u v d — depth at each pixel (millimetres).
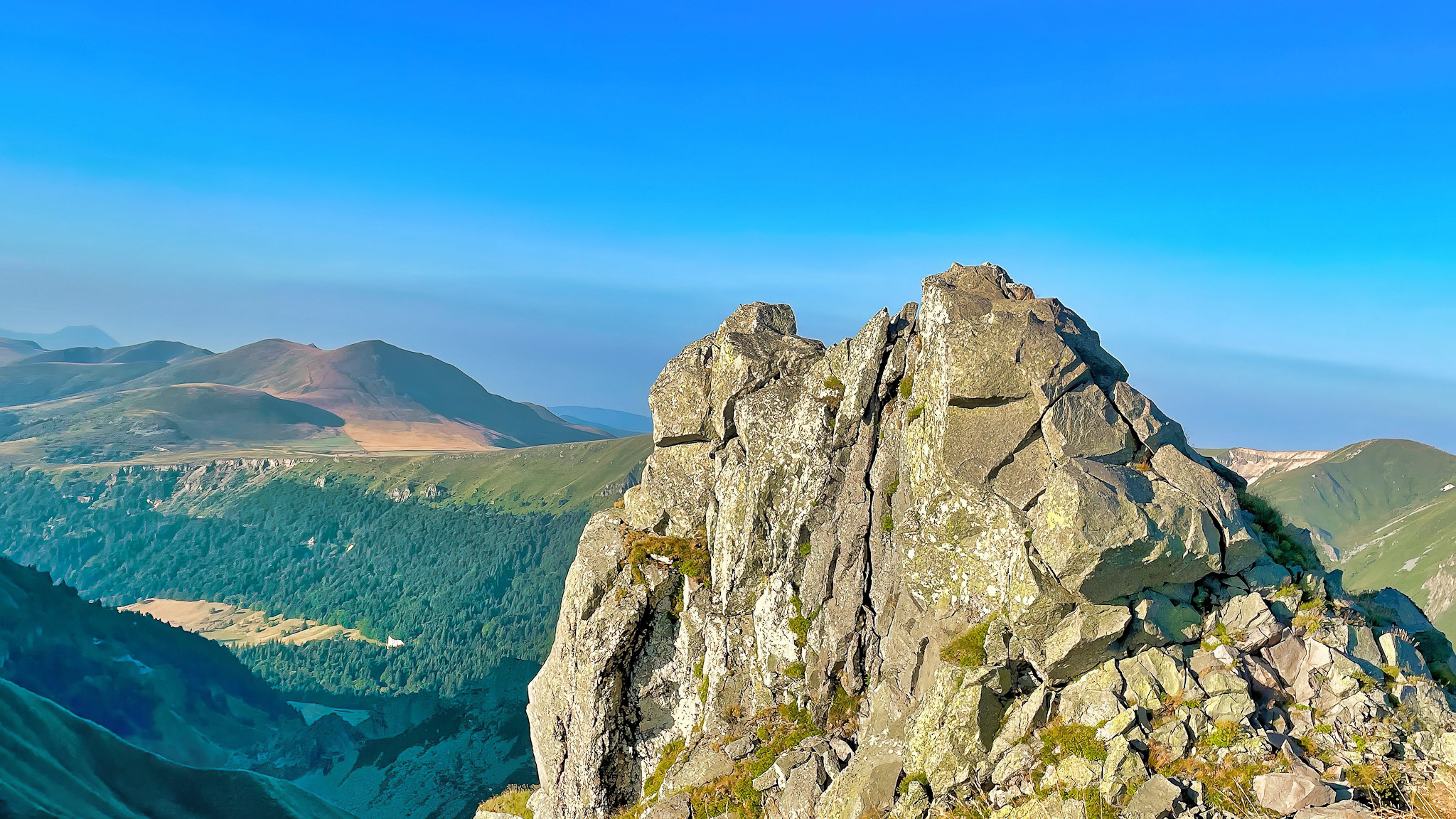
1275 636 22406
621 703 36719
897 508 30375
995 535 26125
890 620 30016
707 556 36781
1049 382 25766
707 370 38938
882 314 32844
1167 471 24359
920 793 23719
